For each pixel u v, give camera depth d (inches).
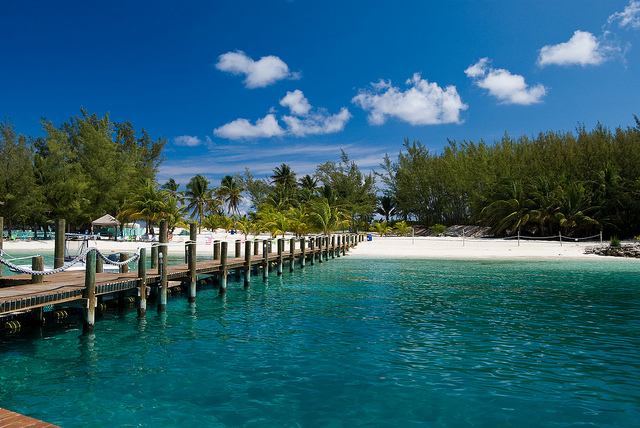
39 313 381.7
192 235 506.0
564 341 339.0
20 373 269.7
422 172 2263.8
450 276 759.1
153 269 521.0
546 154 1772.9
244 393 237.6
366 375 264.7
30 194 1704.0
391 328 382.3
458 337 351.3
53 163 1823.3
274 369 276.1
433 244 1514.5
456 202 2213.3
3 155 1668.3
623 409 217.6
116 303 489.1
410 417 208.4
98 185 1894.7
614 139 1663.4
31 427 140.6
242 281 701.9
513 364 284.4
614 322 404.2
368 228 2507.4
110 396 233.8
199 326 392.5
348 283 673.0
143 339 348.5
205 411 215.0
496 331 370.6
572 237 1576.0
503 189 1697.8
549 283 668.7
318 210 1494.8
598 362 288.4
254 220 2206.0
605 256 1153.4
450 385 248.4
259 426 198.8
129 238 1736.0
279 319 420.8
